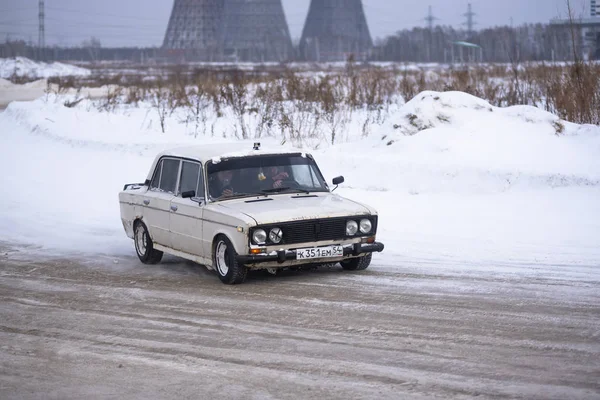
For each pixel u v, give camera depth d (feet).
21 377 30.04
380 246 44.83
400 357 30.73
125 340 34.45
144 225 52.16
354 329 34.71
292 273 46.88
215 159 47.09
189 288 44.11
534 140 76.13
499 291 40.63
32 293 44.21
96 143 113.91
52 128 132.77
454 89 125.49
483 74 163.84
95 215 70.54
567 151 73.31
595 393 26.48
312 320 36.40
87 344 34.09
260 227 42.16
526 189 66.13
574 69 96.27
